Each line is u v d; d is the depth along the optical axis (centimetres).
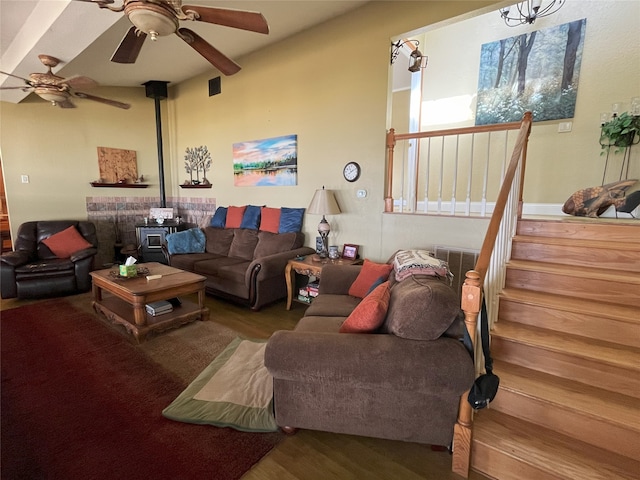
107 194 552
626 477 134
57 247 439
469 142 432
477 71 420
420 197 478
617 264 216
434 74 452
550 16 366
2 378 230
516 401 167
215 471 156
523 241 246
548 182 387
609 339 182
